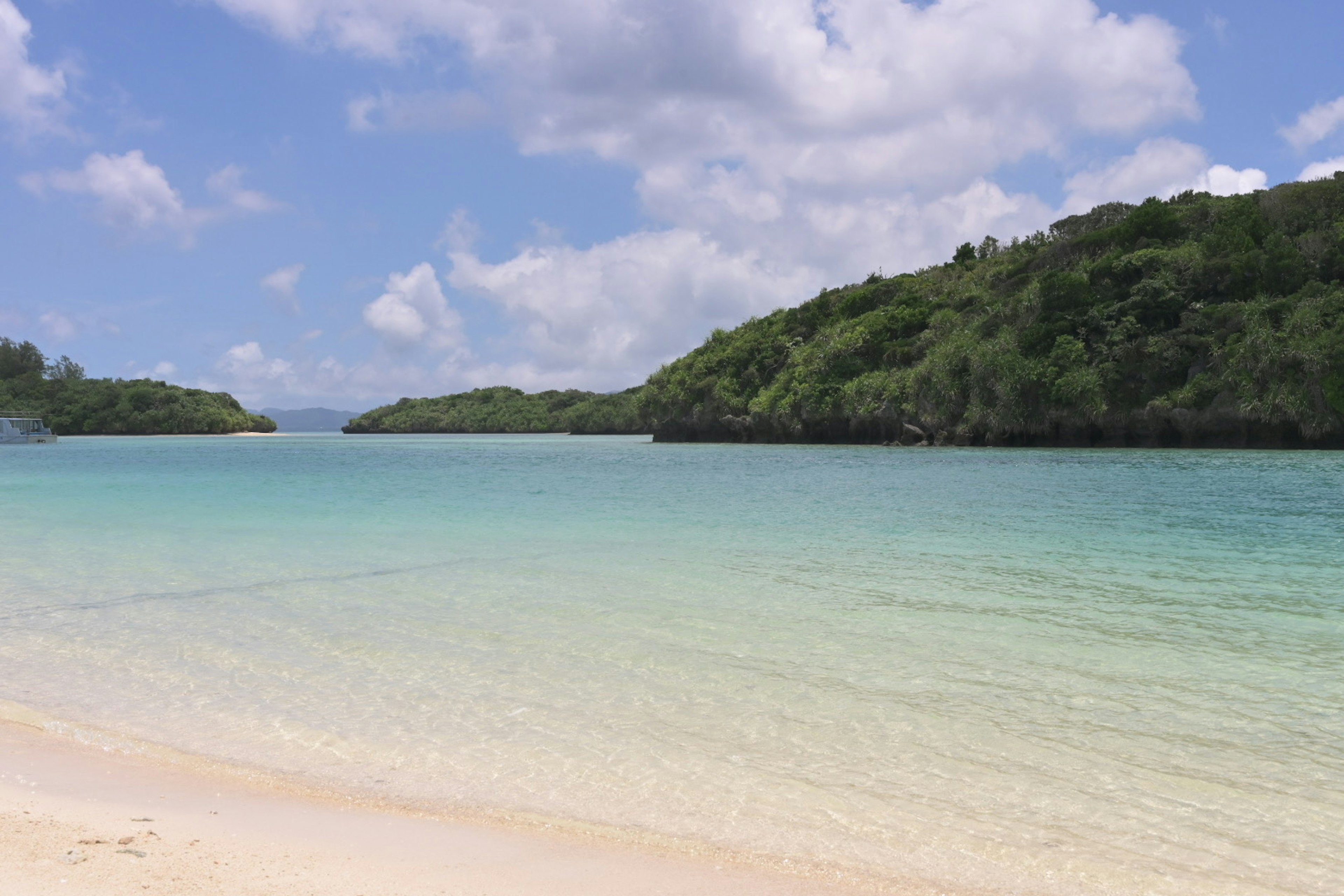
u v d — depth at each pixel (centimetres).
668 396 10731
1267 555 1625
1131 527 2005
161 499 2916
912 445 7538
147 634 1062
